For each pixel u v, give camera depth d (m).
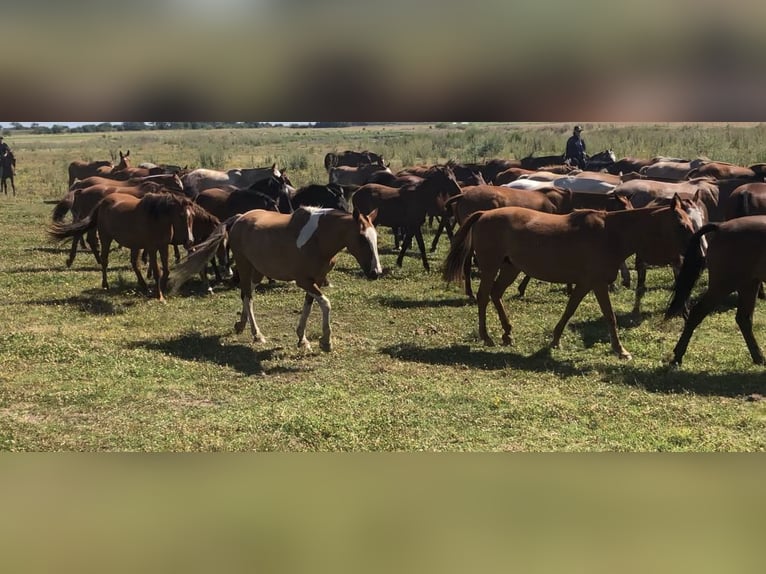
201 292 12.30
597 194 13.00
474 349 8.92
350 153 30.11
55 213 14.73
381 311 10.85
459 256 9.34
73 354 8.12
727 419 6.27
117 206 11.73
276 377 7.66
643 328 9.77
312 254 8.59
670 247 8.41
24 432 5.67
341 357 8.49
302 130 87.00
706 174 17.02
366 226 8.34
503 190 12.82
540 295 11.88
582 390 7.22
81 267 14.59
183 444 5.30
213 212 14.06
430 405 6.60
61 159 46.94
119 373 7.49
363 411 6.34
